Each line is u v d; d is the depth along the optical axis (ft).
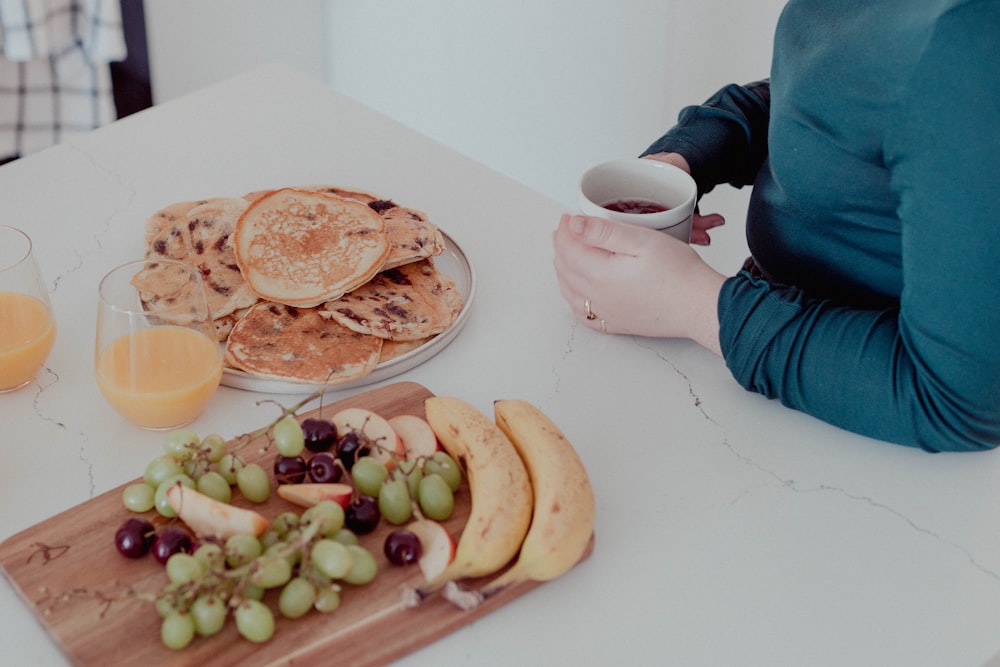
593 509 2.88
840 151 3.32
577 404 3.57
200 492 2.91
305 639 2.62
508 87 8.25
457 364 3.75
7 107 7.52
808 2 3.56
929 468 3.32
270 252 3.87
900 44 2.99
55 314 3.92
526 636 2.77
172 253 4.00
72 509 3.00
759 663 2.71
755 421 3.52
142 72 8.29
